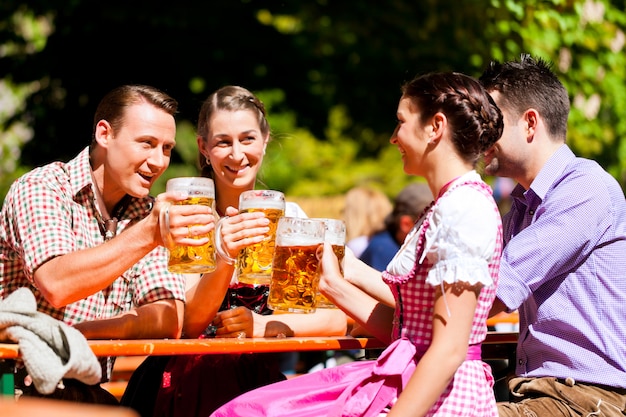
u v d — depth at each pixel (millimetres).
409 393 2490
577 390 3102
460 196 2609
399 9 9594
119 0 8758
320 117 11281
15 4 8977
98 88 8852
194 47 9305
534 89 3361
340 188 16172
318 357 6102
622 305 3186
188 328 3289
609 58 8320
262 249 2986
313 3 9914
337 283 3105
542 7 7715
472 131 2715
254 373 3391
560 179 3328
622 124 8703
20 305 2516
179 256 2809
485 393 2738
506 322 4445
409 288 2730
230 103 3514
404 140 2801
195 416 3293
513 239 3184
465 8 8203
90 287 2852
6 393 2523
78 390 3037
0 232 3170
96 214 3238
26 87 9234
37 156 9102
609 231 3230
